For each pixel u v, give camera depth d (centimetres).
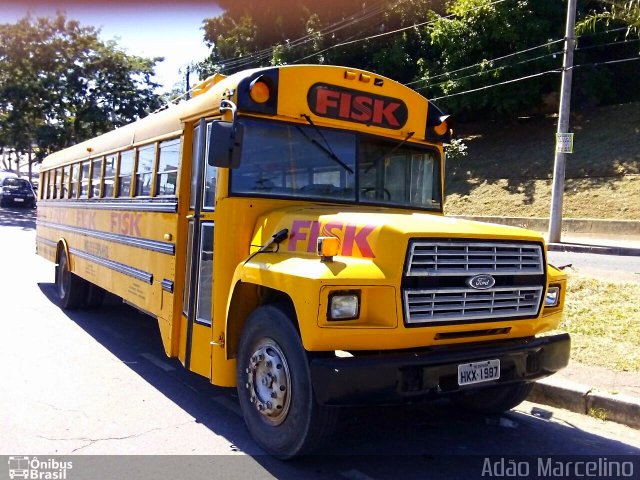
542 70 2706
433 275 408
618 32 2744
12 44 3086
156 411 545
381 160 564
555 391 579
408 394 405
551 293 480
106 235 802
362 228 419
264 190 508
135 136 724
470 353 428
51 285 1216
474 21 2759
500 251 438
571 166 2500
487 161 2827
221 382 497
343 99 540
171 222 586
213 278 502
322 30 3003
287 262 433
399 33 3025
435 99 2900
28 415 523
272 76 504
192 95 640
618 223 2039
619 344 686
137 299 673
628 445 491
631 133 2550
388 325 399
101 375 645
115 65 3247
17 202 3534
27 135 3294
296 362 419
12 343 761
